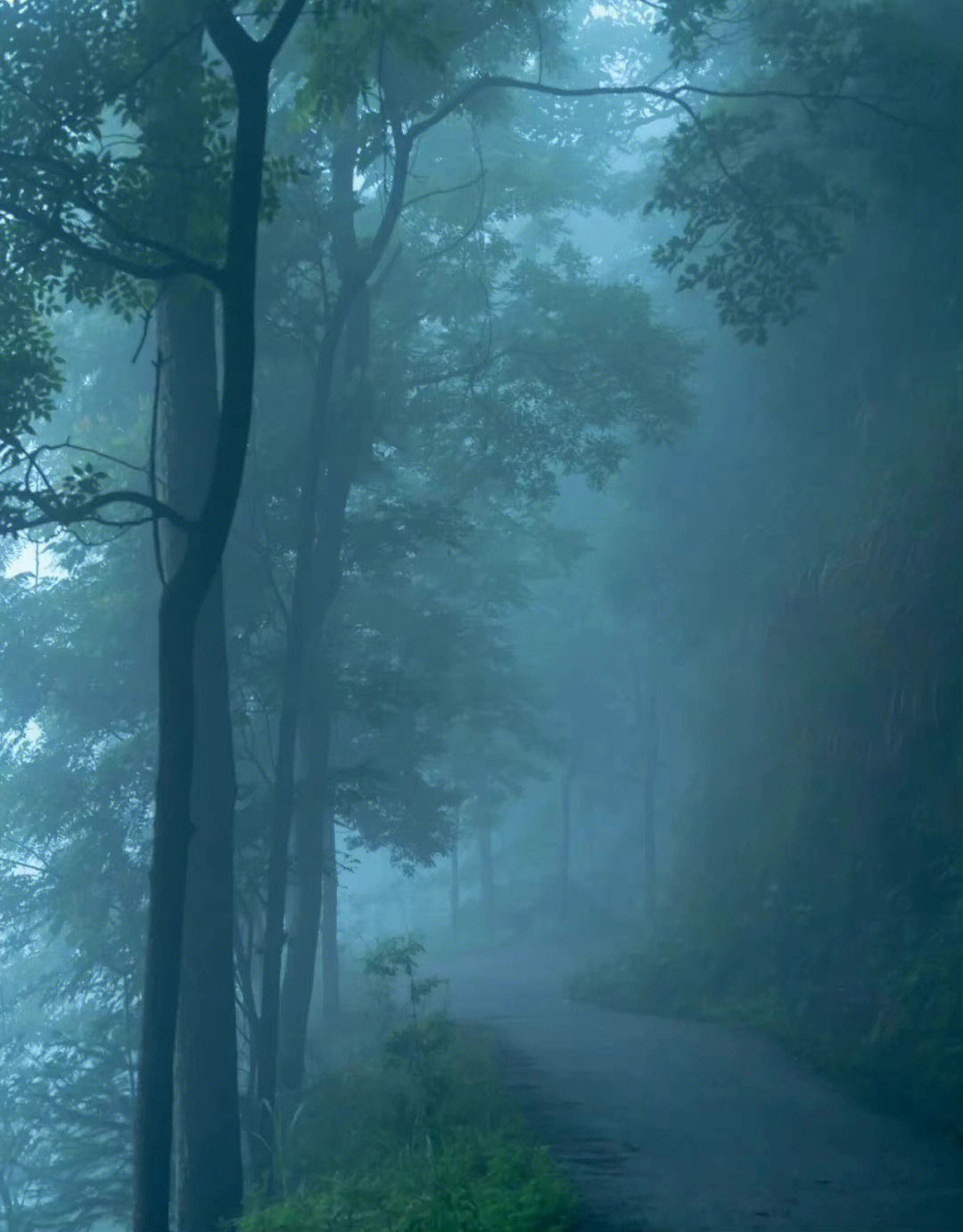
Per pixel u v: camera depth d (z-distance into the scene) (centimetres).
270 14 1404
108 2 1358
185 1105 1546
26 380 1379
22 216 1266
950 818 1894
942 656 1995
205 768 1589
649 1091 1542
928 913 1859
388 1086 1593
